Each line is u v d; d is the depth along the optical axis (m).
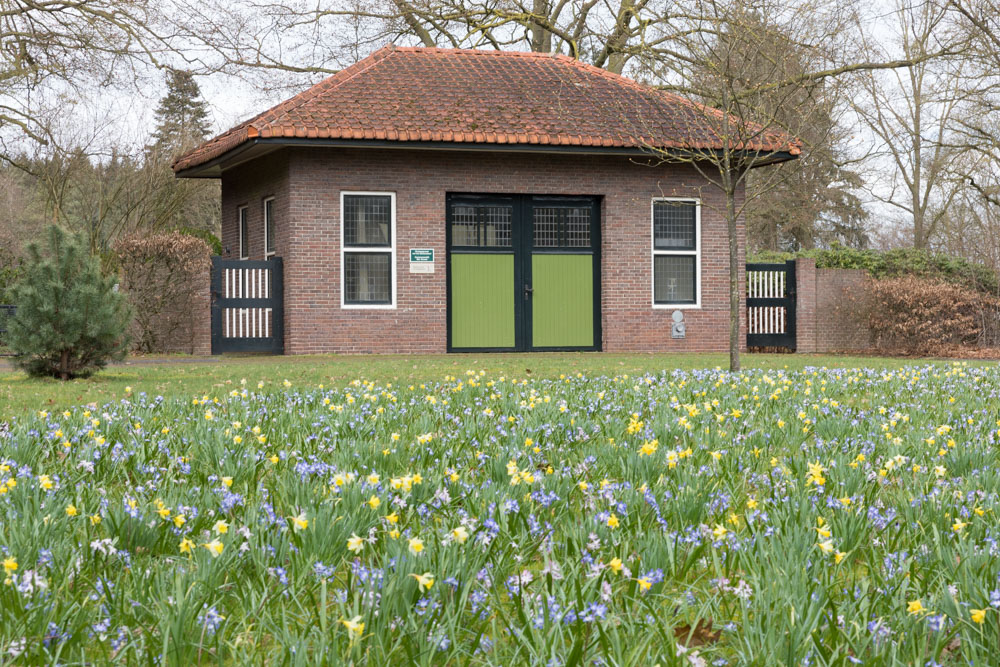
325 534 3.69
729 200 14.60
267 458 5.95
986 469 5.20
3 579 3.14
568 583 3.24
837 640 2.86
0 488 4.46
